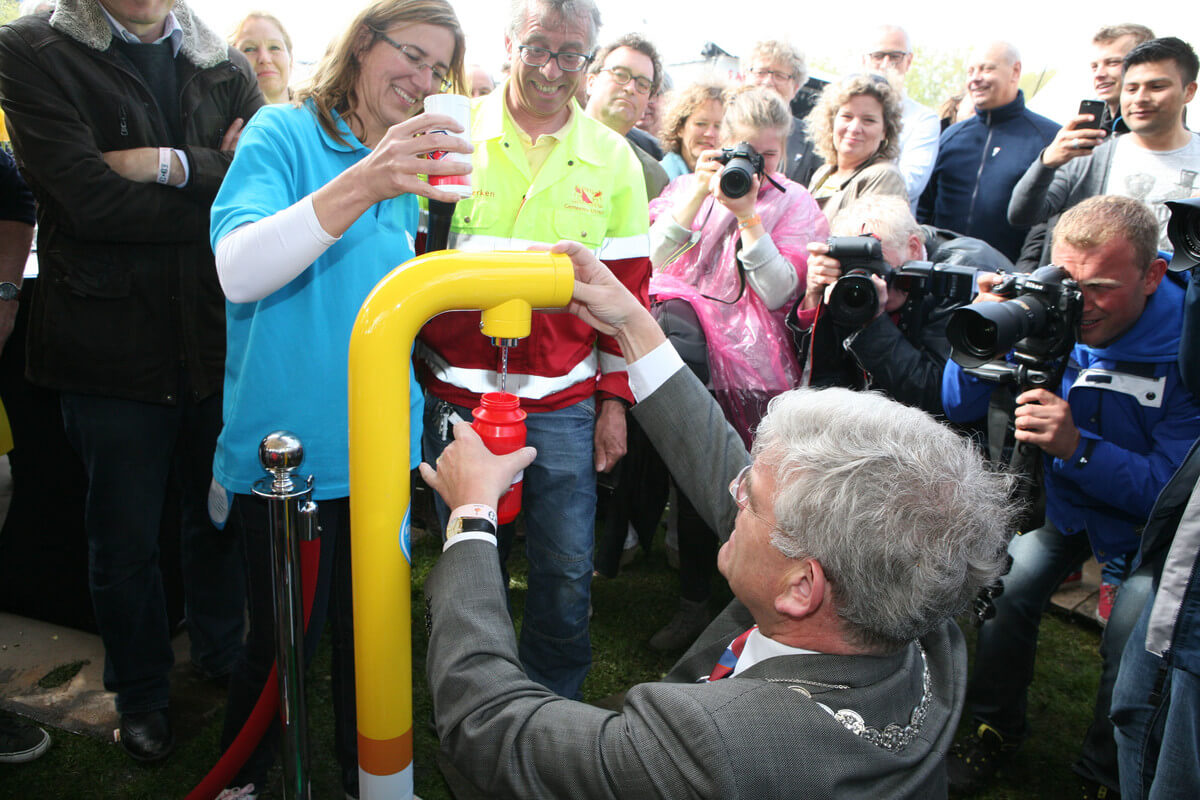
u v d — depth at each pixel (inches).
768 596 34.5
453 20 56.2
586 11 64.8
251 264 47.1
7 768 73.9
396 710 37.4
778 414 35.5
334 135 56.8
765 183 95.3
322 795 72.9
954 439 34.1
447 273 34.3
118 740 77.8
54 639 91.4
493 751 33.3
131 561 72.1
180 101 71.0
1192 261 61.2
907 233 86.3
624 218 73.3
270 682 50.0
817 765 29.7
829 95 107.8
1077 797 79.0
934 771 32.5
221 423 75.8
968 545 31.9
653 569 118.7
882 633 32.3
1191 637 50.6
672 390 46.1
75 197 63.8
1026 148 134.9
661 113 145.0
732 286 92.3
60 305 67.7
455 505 38.5
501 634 35.8
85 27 64.2
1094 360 70.5
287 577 43.3
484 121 69.8
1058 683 95.3
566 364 69.4
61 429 85.4
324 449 57.5
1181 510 58.9
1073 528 72.9
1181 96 106.6
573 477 71.2
